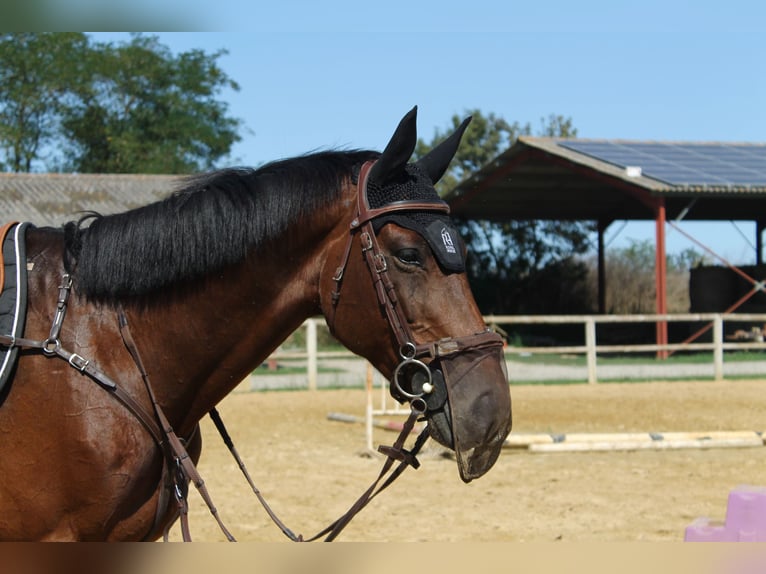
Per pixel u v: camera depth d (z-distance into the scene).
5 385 2.52
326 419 11.16
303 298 2.71
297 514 6.28
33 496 2.49
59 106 31.97
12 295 2.60
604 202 27.66
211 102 33.12
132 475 2.53
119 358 2.65
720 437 9.01
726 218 29.20
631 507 6.49
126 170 31.53
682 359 19.64
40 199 23.66
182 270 2.69
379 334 2.57
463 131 2.80
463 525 5.96
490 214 29.20
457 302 2.50
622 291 32.88
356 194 2.65
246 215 2.69
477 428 2.40
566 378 16.02
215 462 8.31
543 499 6.76
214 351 2.73
